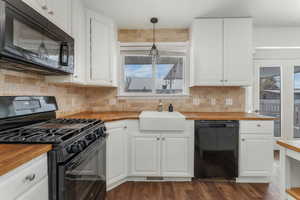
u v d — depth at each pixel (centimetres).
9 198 62
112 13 219
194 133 204
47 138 93
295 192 99
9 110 116
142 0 191
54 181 88
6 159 66
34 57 104
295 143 102
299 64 292
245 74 229
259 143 204
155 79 279
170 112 248
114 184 197
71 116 202
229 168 204
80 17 181
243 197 179
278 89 297
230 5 201
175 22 246
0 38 79
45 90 164
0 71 116
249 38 229
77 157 105
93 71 202
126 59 278
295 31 263
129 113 242
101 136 152
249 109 280
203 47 231
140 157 207
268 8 208
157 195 181
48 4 121
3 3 81
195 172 205
